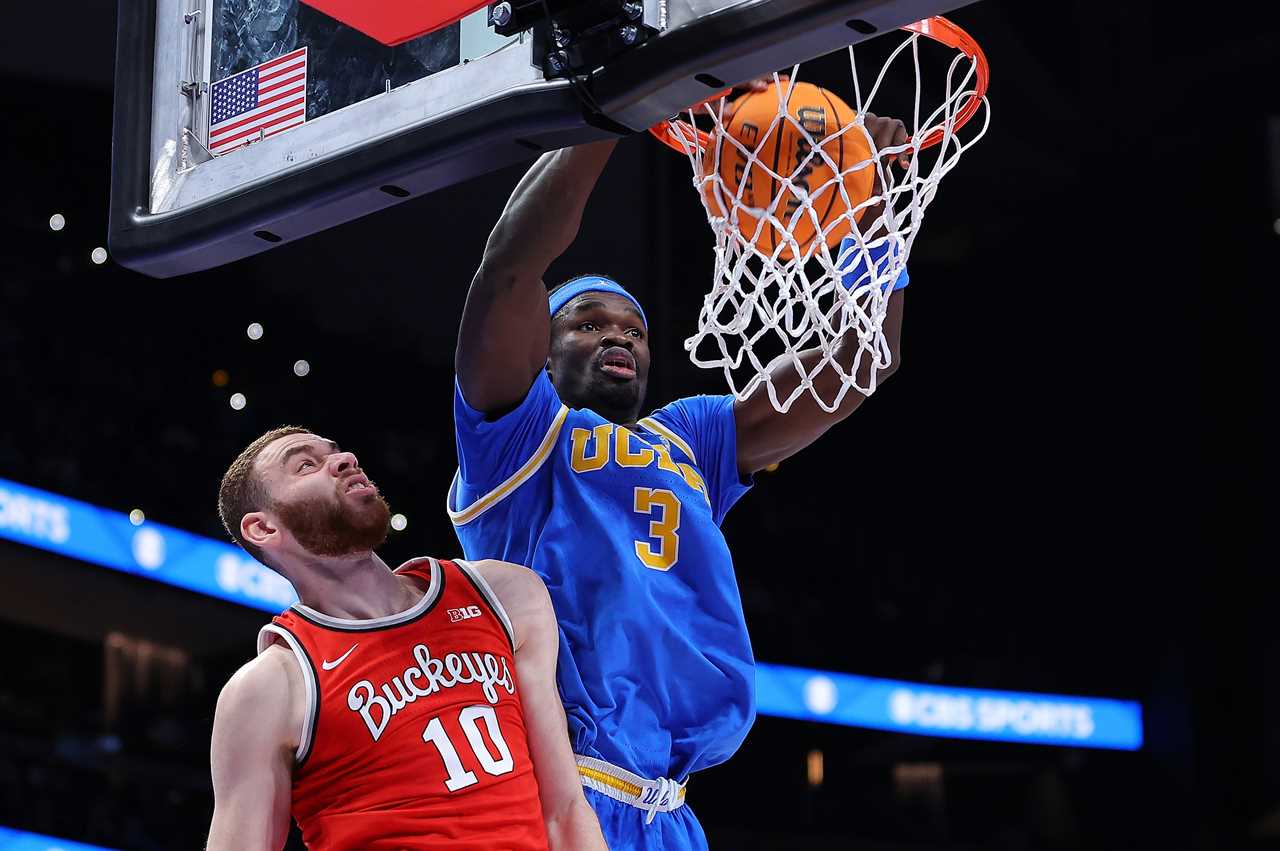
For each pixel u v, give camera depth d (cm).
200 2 263
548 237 258
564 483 280
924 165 330
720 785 1245
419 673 241
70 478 1036
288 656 241
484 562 262
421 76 233
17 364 1072
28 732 995
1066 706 1262
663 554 278
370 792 232
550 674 253
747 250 257
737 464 312
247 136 252
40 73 1088
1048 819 1249
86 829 982
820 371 306
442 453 1247
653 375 1162
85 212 1170
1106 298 1287
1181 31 1112
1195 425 1250
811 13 195
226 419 1163
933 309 1359
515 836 231
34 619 1008
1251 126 1159
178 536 973
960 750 1277
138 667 1067
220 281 1205
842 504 1361
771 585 1298
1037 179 1228
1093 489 1308
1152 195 1226
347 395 1237
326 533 251
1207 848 1186
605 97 211
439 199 1140
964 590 1337
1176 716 1227
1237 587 1222
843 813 1250
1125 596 1278
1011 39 1103
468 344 269
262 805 230
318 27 248
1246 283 1223
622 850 259
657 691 268
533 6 218
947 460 1369
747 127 267
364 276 1214
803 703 1218
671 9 207
